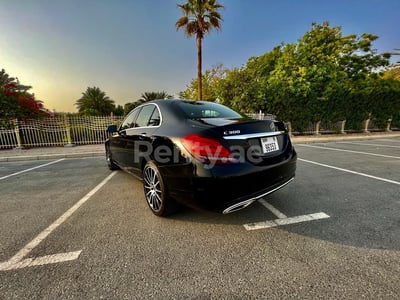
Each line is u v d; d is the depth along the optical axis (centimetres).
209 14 1276
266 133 219
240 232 215
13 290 144
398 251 180
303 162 540
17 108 862
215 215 252
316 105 1294
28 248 191
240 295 139
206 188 185
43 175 456
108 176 438
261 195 208
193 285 148
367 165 502
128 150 333
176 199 215
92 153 722
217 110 282
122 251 187
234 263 170
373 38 1602
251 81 1248
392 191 325
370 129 1522
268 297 137
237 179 187
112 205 289
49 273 160
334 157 610
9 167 555
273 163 217
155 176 251
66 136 911
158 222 239
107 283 150
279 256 177
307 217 244
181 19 1284
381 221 232
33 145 868
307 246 190
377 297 134
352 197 301
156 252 185
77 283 150
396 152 698
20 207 284
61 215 259
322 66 1322
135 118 341
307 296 136
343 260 170
